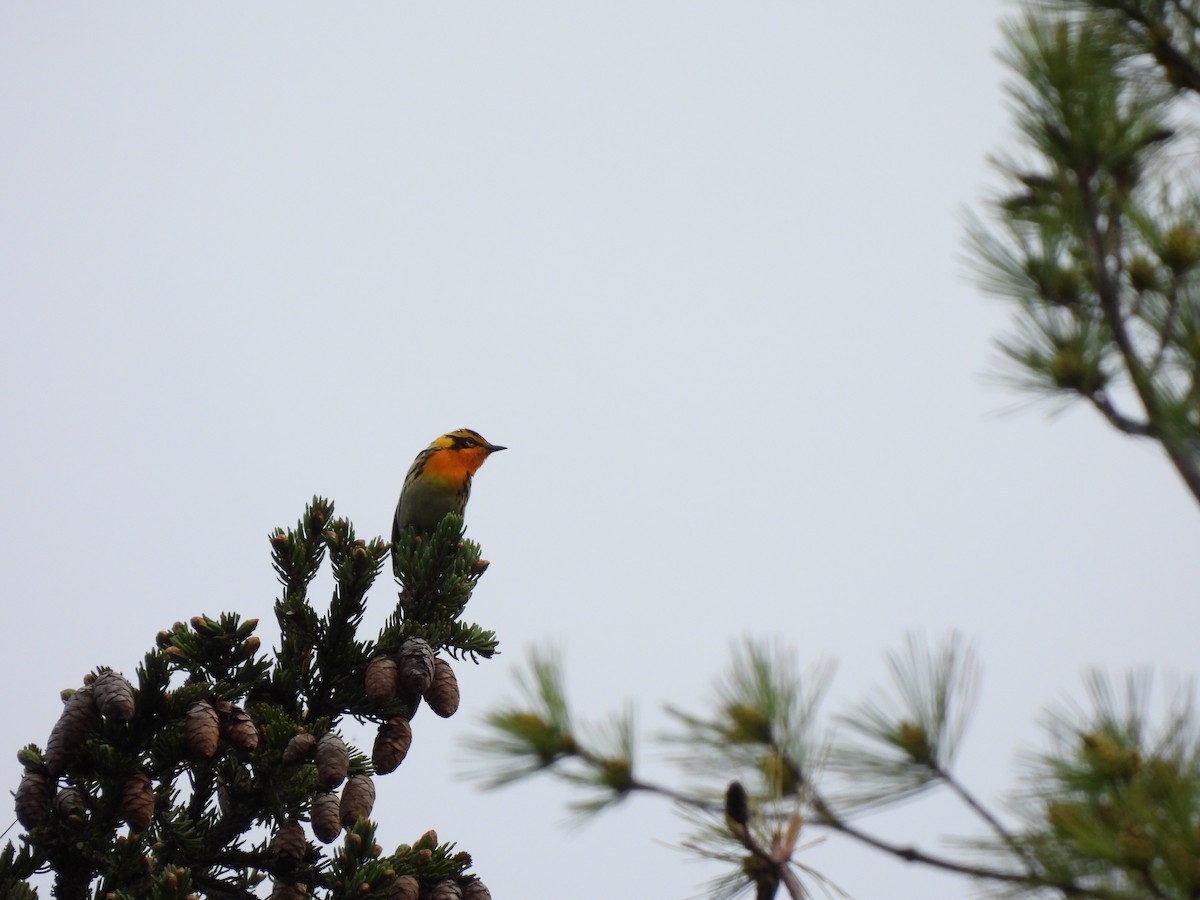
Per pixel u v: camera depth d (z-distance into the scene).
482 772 5.93
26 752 9.33
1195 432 6.16
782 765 5.81
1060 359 6.94
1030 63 7.06
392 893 9.34
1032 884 5.42
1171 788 5.11
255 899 9.84
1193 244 6.68
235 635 10.38
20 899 8.91
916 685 5.73
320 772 9.36
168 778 10.22
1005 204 7.43
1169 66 7.19
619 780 5.84
